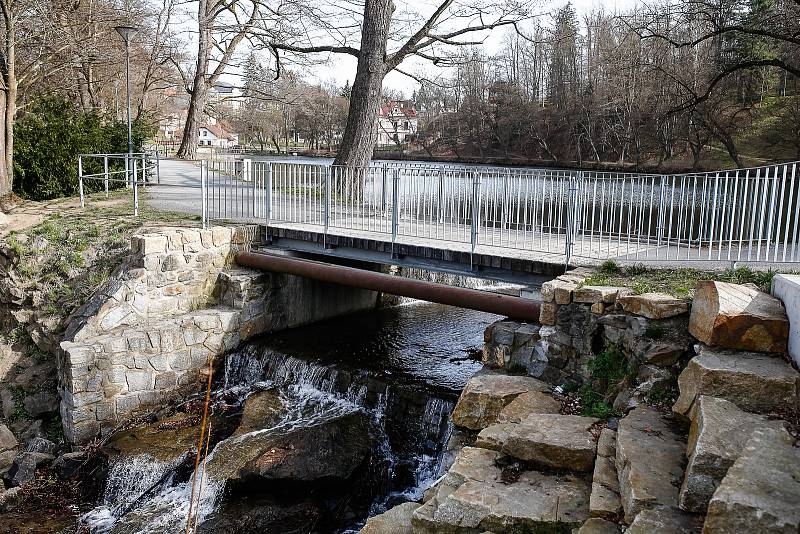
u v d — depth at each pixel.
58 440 9.61
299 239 11.38
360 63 16.95
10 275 11.68
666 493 3.99
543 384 6.73
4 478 8.89
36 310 11.25
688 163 32.03
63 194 17.75
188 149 30.52
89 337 9.62
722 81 28.23
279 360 10.27
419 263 9.76
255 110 52.38
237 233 11.55
